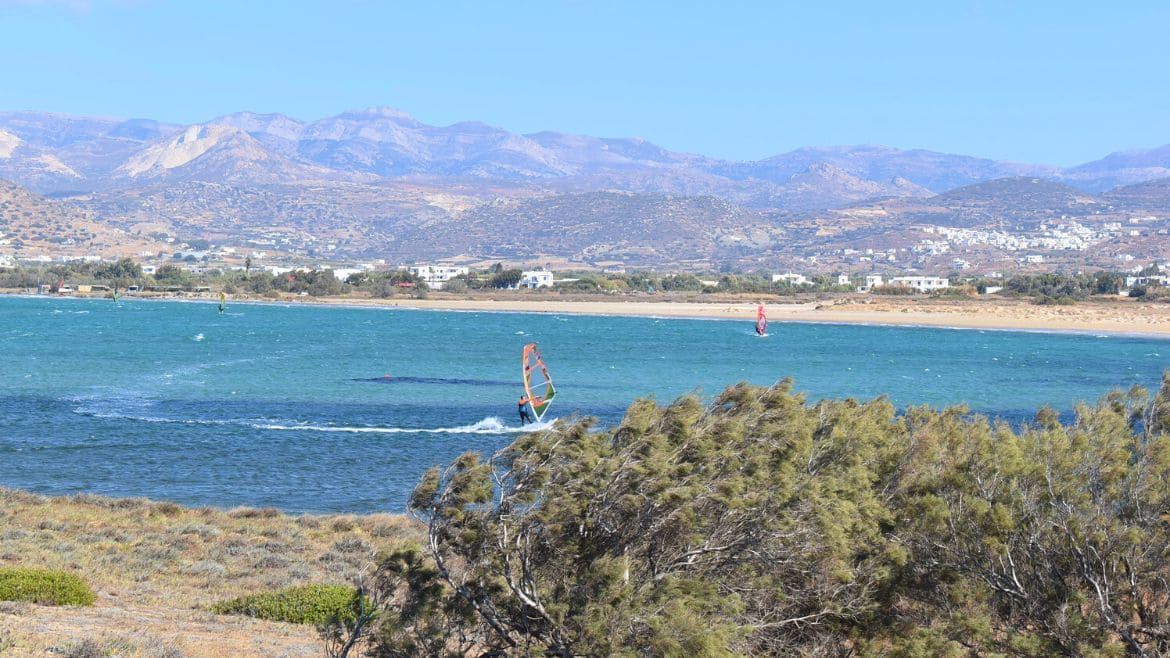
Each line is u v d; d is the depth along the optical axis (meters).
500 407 86.94
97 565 32.97
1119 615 20.25
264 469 57.66
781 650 19.34
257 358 135.38
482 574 18.31
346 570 33.59
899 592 20.73
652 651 16.98
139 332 184.50
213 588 31.00
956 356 151.75
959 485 21.84
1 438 66.88
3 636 20.83
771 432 19.92
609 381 111.25
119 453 62.06
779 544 19.14
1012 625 21.14
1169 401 25.25
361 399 91.75
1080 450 22.19
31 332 178.62
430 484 18.88
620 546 18.58
